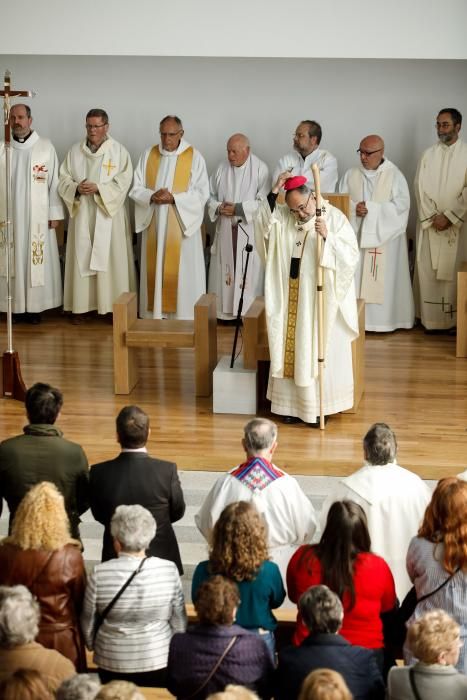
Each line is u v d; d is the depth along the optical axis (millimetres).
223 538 5758
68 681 4297
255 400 11766
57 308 16750
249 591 5836
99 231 15594
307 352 11094
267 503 6953
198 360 12258
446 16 14391
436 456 10547
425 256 15328
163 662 5961
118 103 16453
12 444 7090
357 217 15227
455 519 6062
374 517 7219
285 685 5027
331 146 16328
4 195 15594
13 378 12242
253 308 12164
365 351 14367
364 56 14578
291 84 16156
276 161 16438
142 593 5844
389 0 14414
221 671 5074
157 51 14750
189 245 15562
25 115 15352
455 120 14906
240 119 16359
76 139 16578
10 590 5141
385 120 16109
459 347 13984
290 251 11062
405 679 4949
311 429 11297
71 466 7090
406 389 12633
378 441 7289
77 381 12938
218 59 16156
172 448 10758
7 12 14750
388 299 15359
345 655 5023
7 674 5008
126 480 6875
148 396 12391
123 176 15594
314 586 5180
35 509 5926
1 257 15648
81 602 5992
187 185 15414
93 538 9641
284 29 14586
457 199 15070
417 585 6203
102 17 14711
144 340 12242
